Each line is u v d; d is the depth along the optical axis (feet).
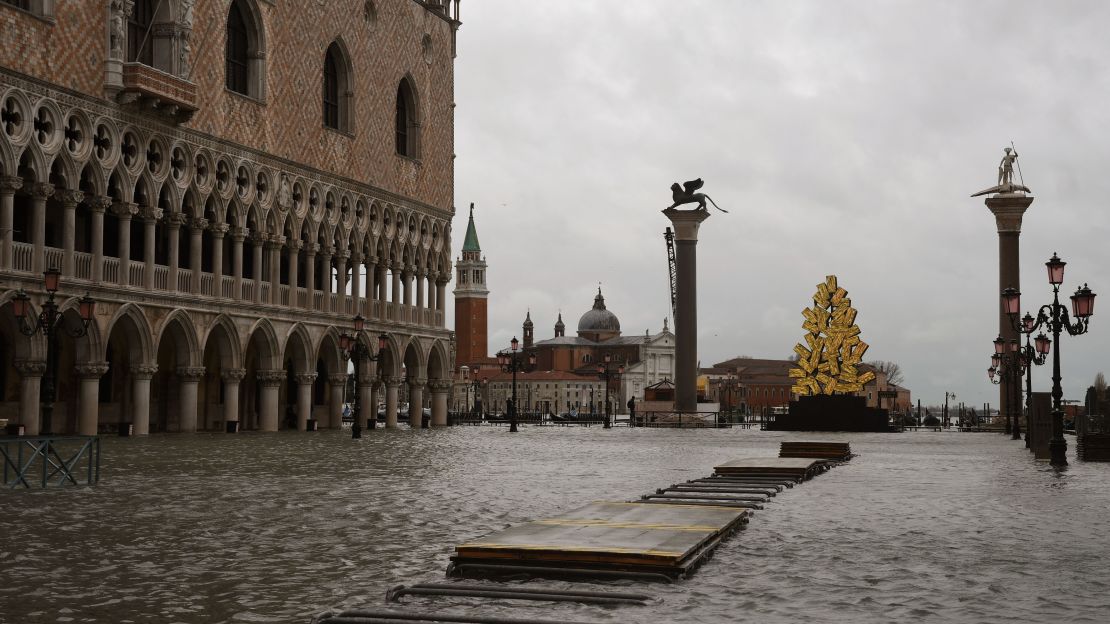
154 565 53.57
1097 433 152.05
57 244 207.82
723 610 43.39
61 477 92.63
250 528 66.59
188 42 215.10
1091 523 71.87
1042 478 114.01
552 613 42.65
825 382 323.16
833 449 145.59
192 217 222.28
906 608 44.09
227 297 233.14
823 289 324.80
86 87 192.65
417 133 312.91
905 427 389.60
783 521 71.56
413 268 309.22
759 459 129.18
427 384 330.34
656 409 394.11
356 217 280.31
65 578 50.19
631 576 48.96
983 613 43.32
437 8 320.70
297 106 254.06
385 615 41.32
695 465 134.51
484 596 45.73
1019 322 178.91
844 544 60.95
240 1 238.89
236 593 47.03
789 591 47.16
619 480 107.34
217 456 137.90
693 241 370.32
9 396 199.11
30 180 183.73
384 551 58.03
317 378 296.51
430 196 318.04
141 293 206.69
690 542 53.52
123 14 199.82
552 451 170.60
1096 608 44.39
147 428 210.18
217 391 257.55
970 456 164.66
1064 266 139.74
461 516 73.36
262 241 243.40
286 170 250.37
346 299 277.44
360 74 281.13
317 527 67.26
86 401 197.47
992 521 72.69
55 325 136.15
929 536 64.69
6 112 177.58
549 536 55.62
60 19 186.39
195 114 219.61
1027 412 196.24
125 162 204.03
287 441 191.31
